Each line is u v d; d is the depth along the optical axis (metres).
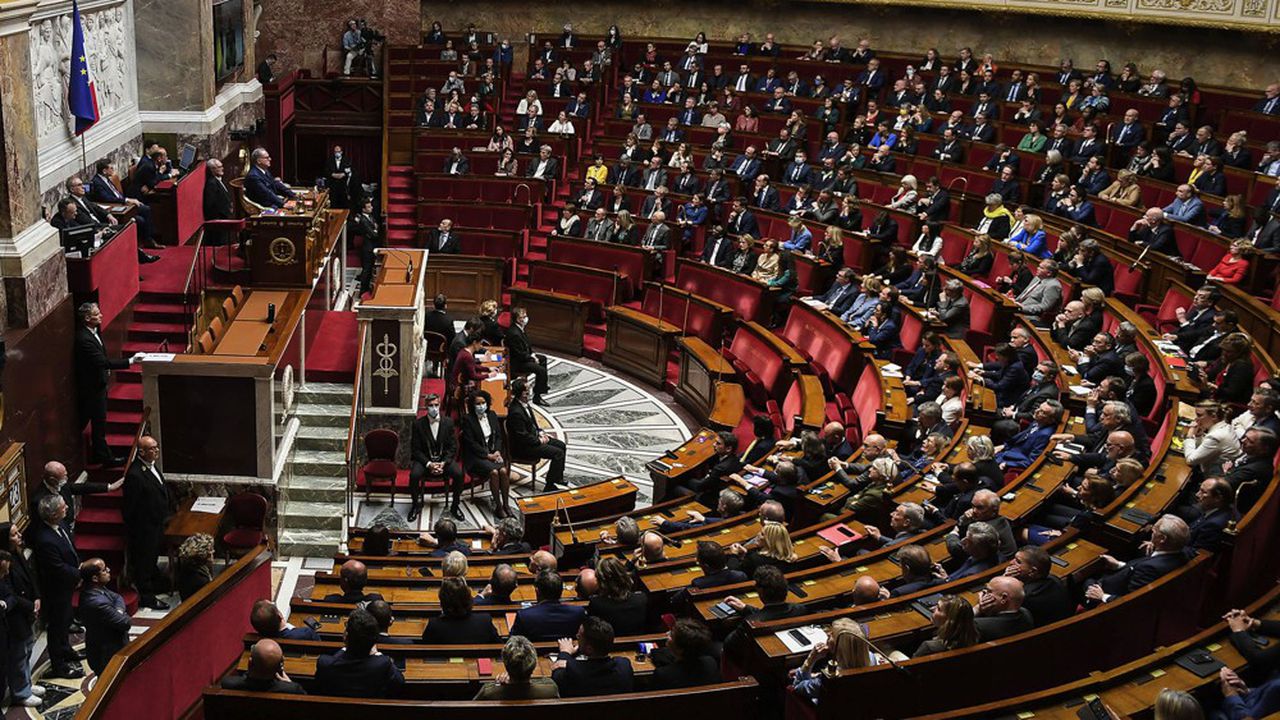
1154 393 12.52
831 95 26.62
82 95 15.55
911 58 28.17
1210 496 8.64
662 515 11.98
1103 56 27.59
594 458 16.61
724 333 19.05
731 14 31.44
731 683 7.18
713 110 25.61
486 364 17.42
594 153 25.17
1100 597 8.27
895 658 7.16
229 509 13.02
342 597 9.85
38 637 11.53
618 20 32.12
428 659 8.06
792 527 11.64
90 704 7.10
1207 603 8.59
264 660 7.20
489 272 21.39
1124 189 18.84
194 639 8.68
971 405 12.94
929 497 10.89
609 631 7.36
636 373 19.67
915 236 19.95
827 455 12.82
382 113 28.22
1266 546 9.28
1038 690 7.47
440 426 14.55
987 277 17.70
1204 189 18.64
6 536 10.32
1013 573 8.12
